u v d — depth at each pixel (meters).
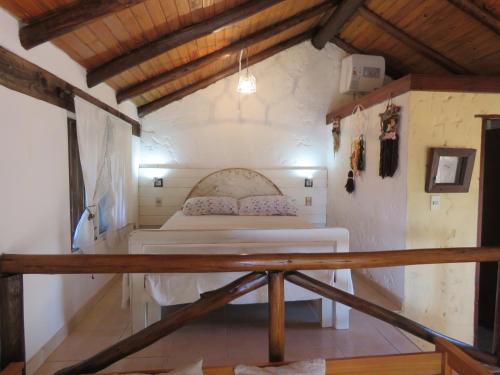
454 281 2.79
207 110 4.45
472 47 3.39
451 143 2.70
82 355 2.06
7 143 1.66
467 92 2.69
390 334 2.34
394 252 1.60
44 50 1.99
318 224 4.64
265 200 4.16
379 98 3.15
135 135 4.14
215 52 3.34
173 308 2.75
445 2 2.98
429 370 1.50
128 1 1.76
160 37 2.54
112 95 3.23
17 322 1.53
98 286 2.88
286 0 2.89
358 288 3.27
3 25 1.62
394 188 2.90
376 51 4.28
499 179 3.17
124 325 2.45
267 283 1.63
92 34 2.13
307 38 4.40
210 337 2.28
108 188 3.01
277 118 4.54
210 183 4.46
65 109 2.27
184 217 3.82
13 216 1.72
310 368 1.38
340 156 4.17
